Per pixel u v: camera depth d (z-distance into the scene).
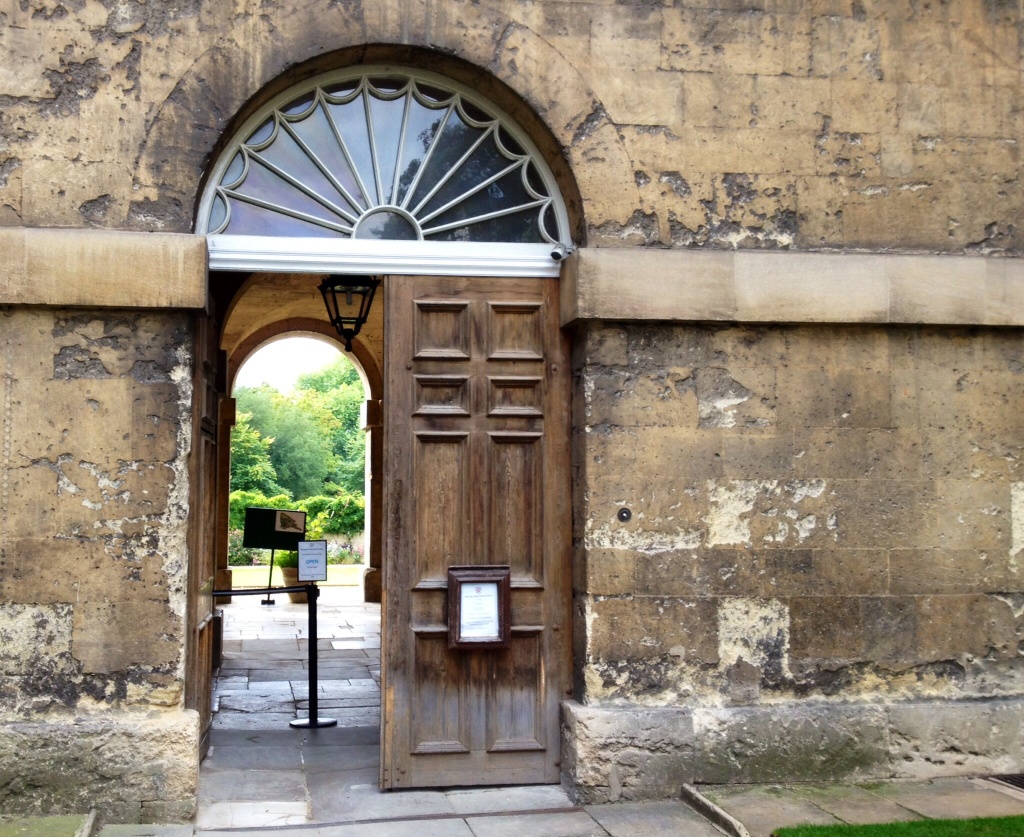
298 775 6.59
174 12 6.05
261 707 8.50
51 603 5.76
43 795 5.61
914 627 6.55
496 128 6.65
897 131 6.76
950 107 6.84
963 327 6.72
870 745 6.38
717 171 6.55
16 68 5.93
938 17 6.86
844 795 6.10
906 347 6.67
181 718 5.76
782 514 6.48
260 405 43.84
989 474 6.70
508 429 6.49
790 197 6.62
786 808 5.83
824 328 6.59
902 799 6.02
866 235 6.68
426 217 6.54
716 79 6.59
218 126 6.05
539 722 6.43
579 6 6.48
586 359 6.35
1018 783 6.34
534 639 6.45
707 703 6.32
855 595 6.50
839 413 6.57
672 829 5.69
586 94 6.44
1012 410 6.75
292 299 15.62
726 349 6.50
